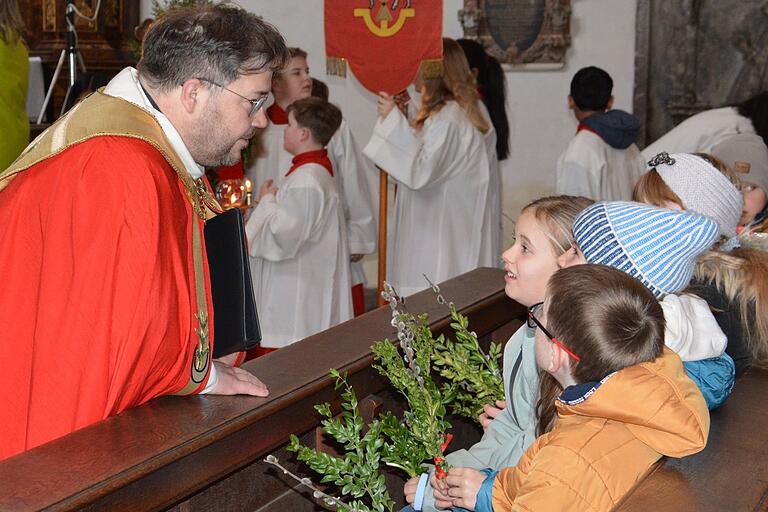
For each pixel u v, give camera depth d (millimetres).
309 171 4293
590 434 1553
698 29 6855
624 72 7008
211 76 1899
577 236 1938
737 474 1571
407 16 4730
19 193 1872
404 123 4918
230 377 1886
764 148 3518
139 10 7250
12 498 1396
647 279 1820
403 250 5238
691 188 2174
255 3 7430
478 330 2736
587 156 5055
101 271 1739
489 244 5227
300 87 5016
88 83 5684
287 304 4387
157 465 1551
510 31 7039
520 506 1501
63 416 1727
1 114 3195
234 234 1883
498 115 5406
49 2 6949
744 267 2107
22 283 1853
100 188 1773
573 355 1572
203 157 1993
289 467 2189
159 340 1757
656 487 1515
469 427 2898
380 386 2271
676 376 1594
